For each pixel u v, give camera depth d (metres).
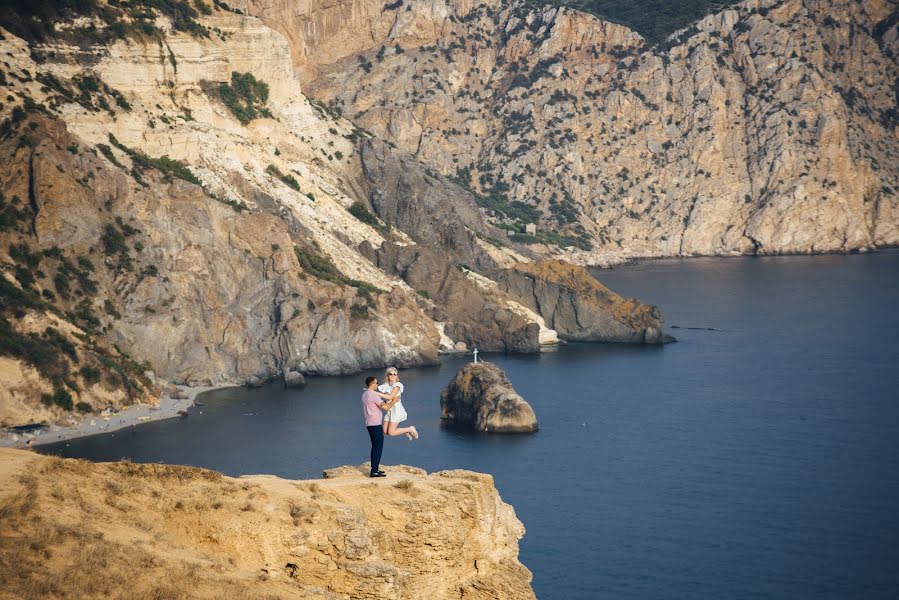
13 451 34.94
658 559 86.81
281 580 32.91
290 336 163.62
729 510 98.44
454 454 117.50
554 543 90.12
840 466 112.19
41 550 29.77
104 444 116.56
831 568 85.25
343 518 34.78
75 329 136.88
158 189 163.12
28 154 148.38
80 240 147.50
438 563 36.78
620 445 121.06
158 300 150.50
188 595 29.92
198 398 143.38
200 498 34.16
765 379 157.00
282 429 126.25
